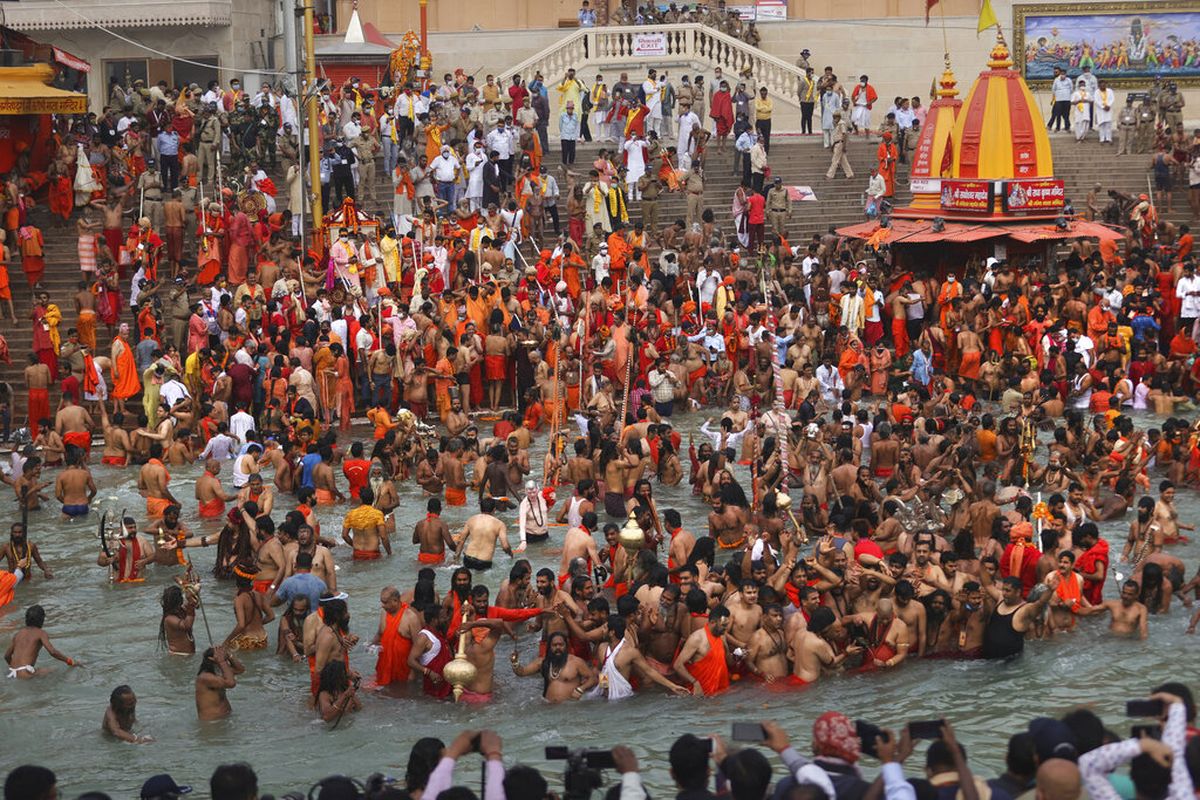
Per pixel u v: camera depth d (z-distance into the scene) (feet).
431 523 66.85
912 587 53.67
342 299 99.60
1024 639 55.88
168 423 87.66
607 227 114.73
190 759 47.03
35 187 114.83
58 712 51.47
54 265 107.86
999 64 117.80
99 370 93.04
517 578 55.16
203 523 74.79
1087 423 92.58
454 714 50.62
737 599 53.57
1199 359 97.30
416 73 143.13
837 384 100.68
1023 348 101.81
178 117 119.24
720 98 130.41
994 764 44.62
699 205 121.80
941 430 78.59
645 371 98.94
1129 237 116.47
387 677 53.21
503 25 164.35
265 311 97.66
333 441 79.05
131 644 58.39
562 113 135.13
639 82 148.87
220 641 58.85
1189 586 58.59
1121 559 65.98
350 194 117.08
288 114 123.95
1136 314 100.42
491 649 52.13
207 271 103.86
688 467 85.35
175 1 149.07
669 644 52.75
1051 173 117.08
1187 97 155.53
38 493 78.74
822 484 72.02
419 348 96.48
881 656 53.57
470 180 116.98
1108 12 155.22
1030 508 61.00
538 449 89.45
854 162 134.62
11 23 149.18
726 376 101.35
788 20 160.45
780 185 120.47
